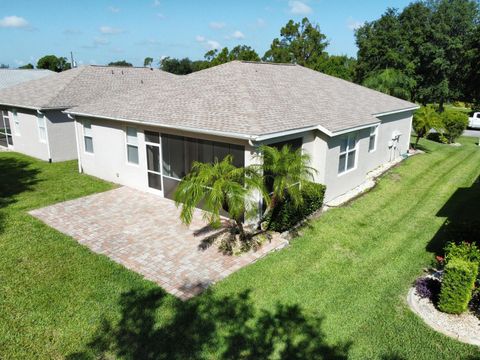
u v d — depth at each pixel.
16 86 23.98
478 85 38.28
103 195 14.20
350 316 7.25
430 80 42.69
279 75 16.56
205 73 16.11
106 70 23.92
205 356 6.13
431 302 7.71
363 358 6.21
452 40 40.22
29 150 21.33
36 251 9.59
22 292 7.80
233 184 9.05
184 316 7.08
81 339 6.49
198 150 12.23
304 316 7.21
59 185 15.48
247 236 10.59
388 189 15.91
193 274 8.60
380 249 10.26
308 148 12.95
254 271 8.80
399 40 39.62
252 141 10.21
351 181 15.70
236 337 6.58
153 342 6.42
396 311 7.44
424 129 23.88
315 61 46.53
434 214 13.05
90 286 8.03
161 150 13.36
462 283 7.01
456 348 6.44
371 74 37.41
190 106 12.90
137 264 9.02
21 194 14.31
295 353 6.27
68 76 22.44
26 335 6.57
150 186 14.38
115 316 7.07
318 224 11.92
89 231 10.92
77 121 16.61
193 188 9.05
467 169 19.62
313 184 12.17
